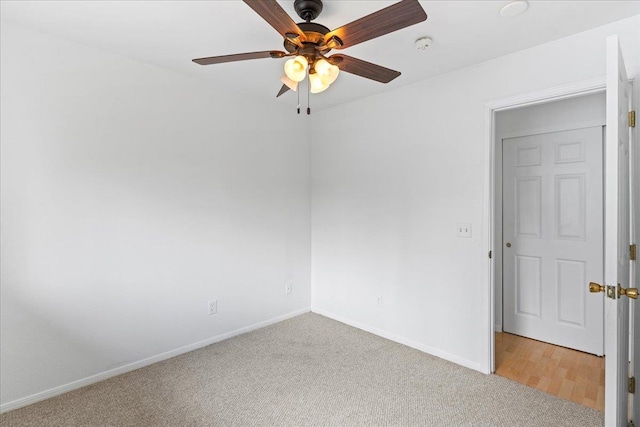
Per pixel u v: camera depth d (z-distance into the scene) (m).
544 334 3.10
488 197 2.49
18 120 2.08
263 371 2.56
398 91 3.06
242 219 3.27
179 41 2.27
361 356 2.81
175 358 2.77
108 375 2.46
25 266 2.12
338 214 3.62
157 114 2.69
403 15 1.38
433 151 2.81
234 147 3.20
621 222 1.57
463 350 2.65
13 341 2.08
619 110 1.50
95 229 2.39
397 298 3.09
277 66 2.67
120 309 2.51
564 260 2.98
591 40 2.05
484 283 2.51
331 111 3.68
